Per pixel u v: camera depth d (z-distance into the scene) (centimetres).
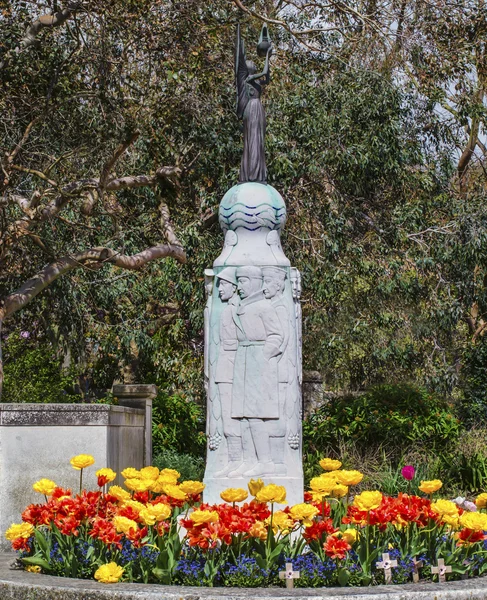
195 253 1543
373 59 1702
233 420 820
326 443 1425
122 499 636
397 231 1617
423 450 1372
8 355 1647
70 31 1344
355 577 575
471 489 1311
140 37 1344
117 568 568
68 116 1373
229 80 1511
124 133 1340
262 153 888
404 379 1719
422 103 1709
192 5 1392
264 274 833
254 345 825
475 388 1641
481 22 1689
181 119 1429
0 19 1295
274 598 509
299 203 1559
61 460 975
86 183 1353
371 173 1602
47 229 1512
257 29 1656
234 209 847
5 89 1306
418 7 1688
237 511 589
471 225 1642
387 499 631
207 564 574
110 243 1599
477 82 1859
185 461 1354
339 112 1581
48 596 548
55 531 626
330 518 639
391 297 1672
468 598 536
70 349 1758
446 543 623
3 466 944
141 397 1280
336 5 1703
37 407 966
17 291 1352
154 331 1827
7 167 1273
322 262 1515
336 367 1734
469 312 2055
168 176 1545
